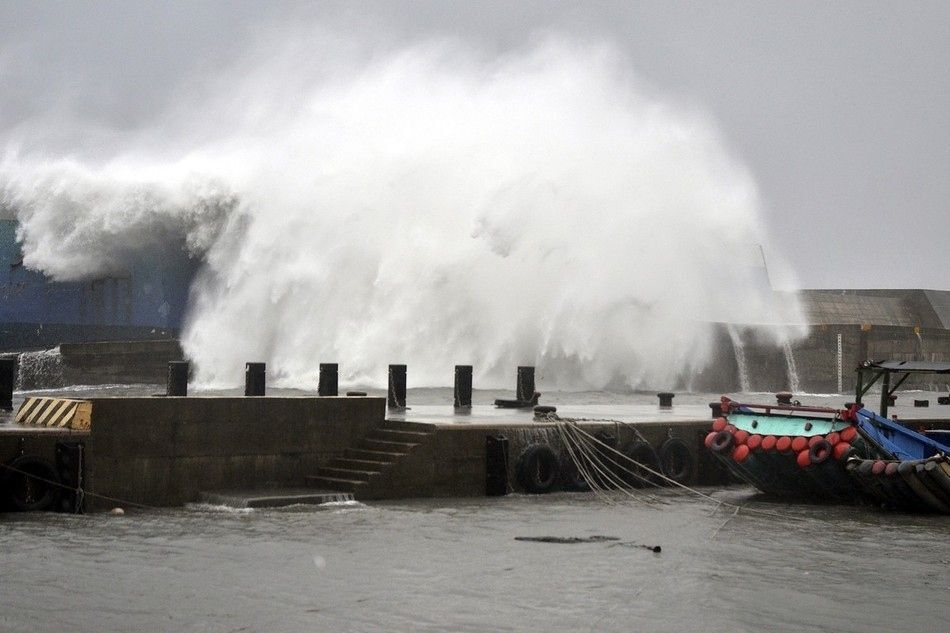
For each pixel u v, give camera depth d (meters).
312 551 18.02
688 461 27.33
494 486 24.45
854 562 18.25
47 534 18.83
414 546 18.67
